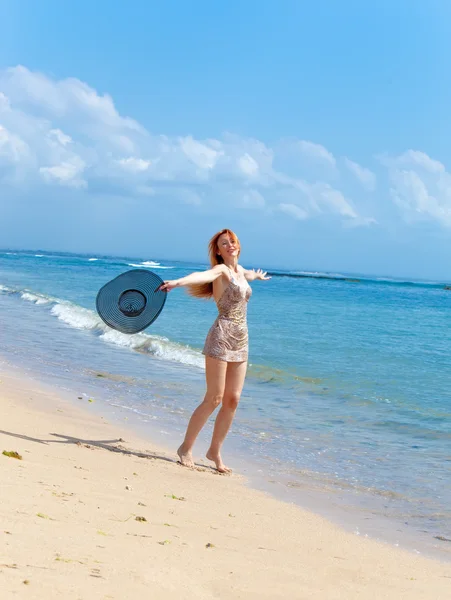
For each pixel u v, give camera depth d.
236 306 6.53
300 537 4.56
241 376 6.62
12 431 6.49
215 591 3.04
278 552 4.04
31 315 21.08
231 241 6.66
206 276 6.44
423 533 5.11
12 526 3.31
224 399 6.62
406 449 7.86
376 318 29.09
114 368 12.54
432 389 12.06
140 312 6.57
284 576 3.51
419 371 14.23
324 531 4.86
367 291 63.59
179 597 2.84
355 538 4.80
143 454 6.68
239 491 5.79
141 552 3.36
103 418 8.32
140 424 8.27
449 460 7.37
